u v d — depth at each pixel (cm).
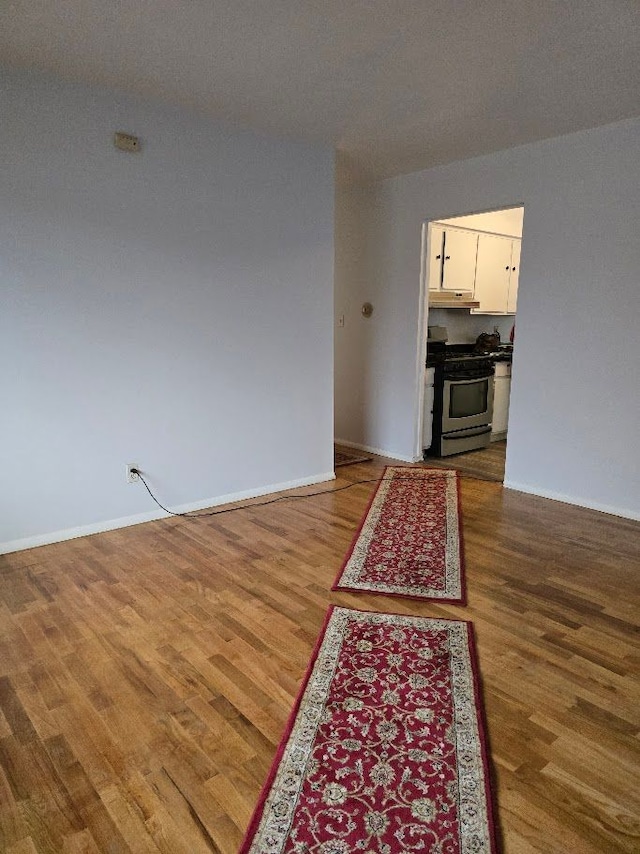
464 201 407
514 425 400
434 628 223
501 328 639
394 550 299
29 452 289
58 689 188
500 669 199
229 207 340
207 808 143
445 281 510
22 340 277
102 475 317
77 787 150
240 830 137
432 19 211
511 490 405
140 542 308
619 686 190
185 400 343
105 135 286
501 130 336
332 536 319
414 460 487
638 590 256
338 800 144
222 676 195
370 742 164
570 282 355
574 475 371
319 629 223
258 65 252
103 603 243
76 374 297
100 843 134
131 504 331
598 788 149
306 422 411
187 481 353
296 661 203
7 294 270
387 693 185
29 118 264
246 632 221
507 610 238
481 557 291
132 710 178
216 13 209
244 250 352
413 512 357
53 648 211
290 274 379
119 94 287
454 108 301
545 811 142
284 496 391
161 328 324
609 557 291
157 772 154
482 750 161
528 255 374
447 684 190
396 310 473
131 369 317
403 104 297
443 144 366
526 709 179
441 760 157
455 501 379
